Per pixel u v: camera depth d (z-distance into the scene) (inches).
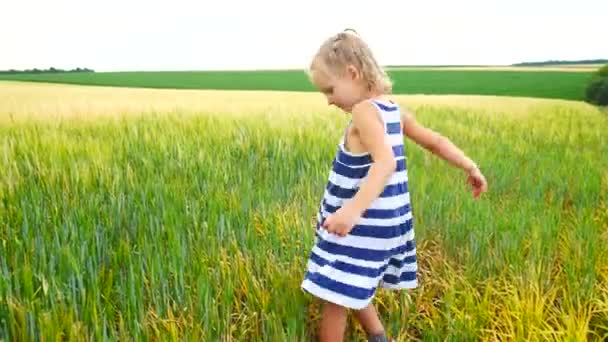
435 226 124.7
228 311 82.3
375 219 75.9
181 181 142.6
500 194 159.3
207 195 127.9
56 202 116.6
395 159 76.8
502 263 106.2
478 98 475.8
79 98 335.6
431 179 160.1
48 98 330.0
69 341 70.9
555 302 99.3
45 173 137.1
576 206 151.6
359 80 77.3
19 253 91.0
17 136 183.0
